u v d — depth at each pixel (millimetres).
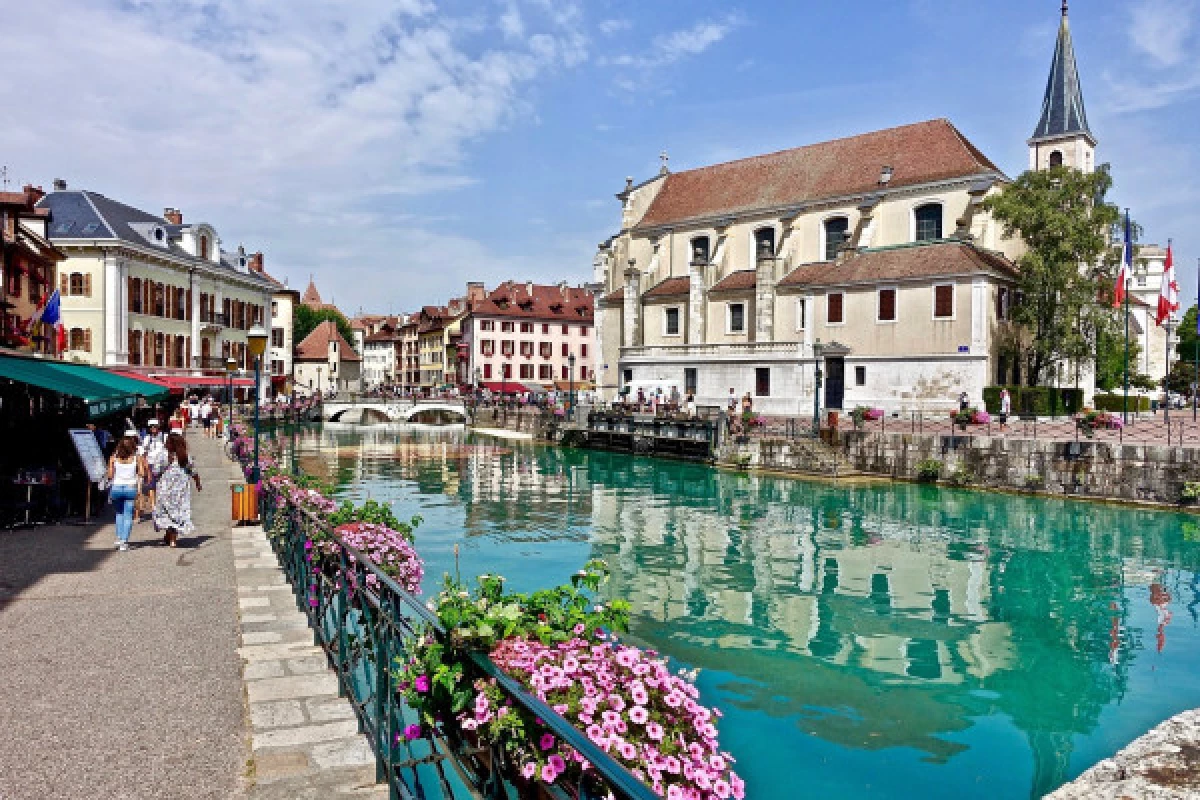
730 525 24078
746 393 47344
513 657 3906
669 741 3809
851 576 17766
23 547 12352
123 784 4754
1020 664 12312
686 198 63594
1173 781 5047
